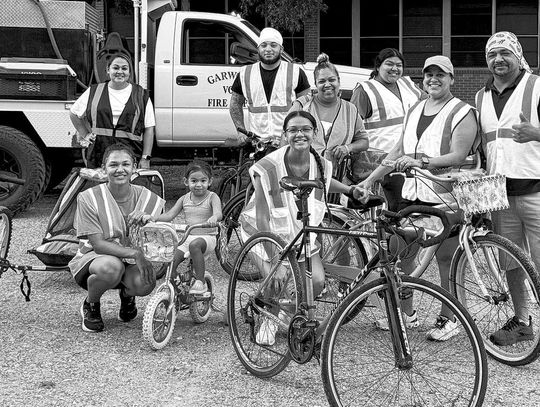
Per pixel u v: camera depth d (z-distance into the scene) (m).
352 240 5.00
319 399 4.15
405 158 4.64
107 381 4.39
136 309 5.58
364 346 4.20
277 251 4.39
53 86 9.05
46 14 9.52
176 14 9.97
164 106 9.94
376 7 18.06
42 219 9.24
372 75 6.70
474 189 4.51
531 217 4.83
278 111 6.99
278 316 4.39
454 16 17.94
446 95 4.97
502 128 4.81
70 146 9.12
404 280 3.78
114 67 6.64
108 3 13.46
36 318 5.57
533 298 4.70
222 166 9.31
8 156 9.22
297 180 4.18
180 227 5.09
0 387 4.28
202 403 4.10
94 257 5.13
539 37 17.75
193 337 5.20
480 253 4.80
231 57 10.03
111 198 5.19
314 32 18.11
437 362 4.18
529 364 4.70
